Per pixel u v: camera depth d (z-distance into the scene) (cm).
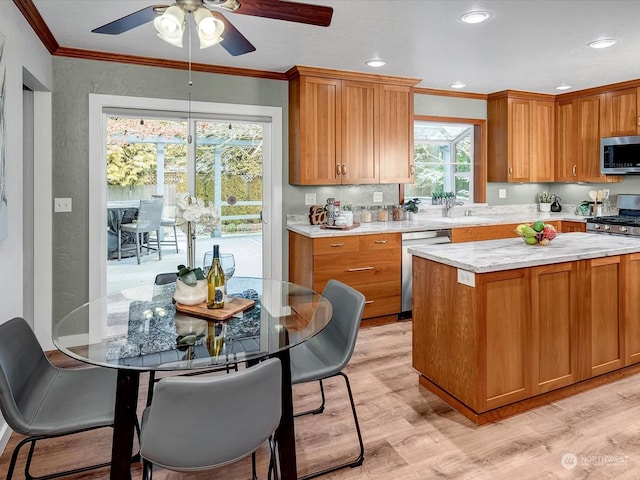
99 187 357
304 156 399
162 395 124
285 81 418
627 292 282
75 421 158
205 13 177
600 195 511
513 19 282
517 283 240
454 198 517
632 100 450
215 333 175
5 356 162
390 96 434
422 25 292
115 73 358
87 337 172
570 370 261
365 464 203
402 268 414
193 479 195
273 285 260
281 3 181
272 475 194
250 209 422
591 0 254
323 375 195
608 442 217
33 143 333
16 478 195
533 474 194
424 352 275
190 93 383
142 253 386
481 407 233
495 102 516
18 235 245
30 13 260
